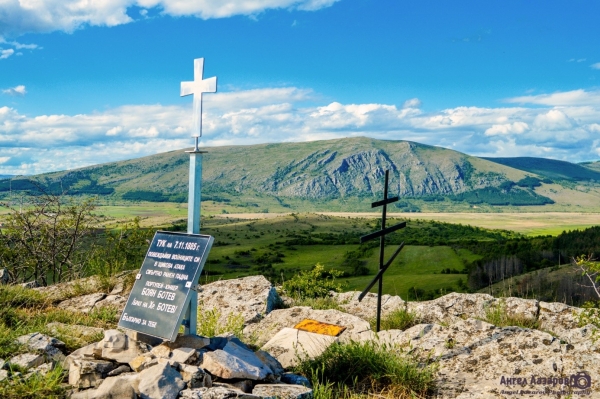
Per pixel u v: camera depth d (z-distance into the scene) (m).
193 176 4.65
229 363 3.82
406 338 4.88
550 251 42.22
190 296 4.18
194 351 3.95
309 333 5.43
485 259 41.06
